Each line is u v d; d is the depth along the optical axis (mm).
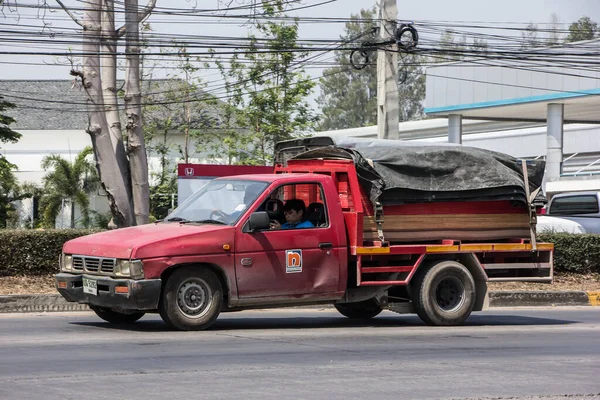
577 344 15047
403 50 28391
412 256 17125
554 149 52969
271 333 15438
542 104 53562
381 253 16469
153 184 59812
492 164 17766
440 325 17344
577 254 27188
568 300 24328
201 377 10711
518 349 14203
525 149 70062
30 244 22562
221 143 55875
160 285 14469
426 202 17156
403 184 16609
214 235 15000
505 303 23656
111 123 28109
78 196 55094
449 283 17500
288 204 16188
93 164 57094
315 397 9656
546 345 14812
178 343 13633
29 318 17734
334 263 16094
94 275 15055
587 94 49875
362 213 16328
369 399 9656
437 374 11438
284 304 15867
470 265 17766
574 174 52562
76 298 15477
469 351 13781
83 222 54969
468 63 56594
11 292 20812
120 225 26938
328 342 14375
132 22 27312
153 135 56719
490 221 17906
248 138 50906
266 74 49688
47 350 12766
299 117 51719
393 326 17438
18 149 73500
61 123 74250
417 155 17047
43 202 56094
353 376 11086
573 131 72250
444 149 17375
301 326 17078
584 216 30047
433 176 17125
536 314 21328
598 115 60656
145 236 14891
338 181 16719
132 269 14352
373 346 14031
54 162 58281
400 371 11594
